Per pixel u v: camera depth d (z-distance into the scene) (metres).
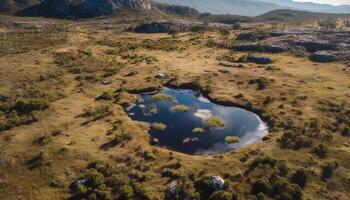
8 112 63.28
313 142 53.16
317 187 42.69
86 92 76.50
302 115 64.06
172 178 44.12
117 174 44.66
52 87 79.12
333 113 64.94
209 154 52.72
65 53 110.62
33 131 57.06
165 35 163.25
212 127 62.16
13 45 124.69
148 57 110.12
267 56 106.19
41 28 190.88
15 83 81.62
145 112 68.81
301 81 84.50
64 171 45.69
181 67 98.19
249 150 52.00
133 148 51.94
